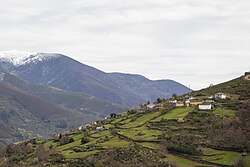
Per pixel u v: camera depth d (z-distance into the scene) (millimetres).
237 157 158500
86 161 169000
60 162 177875
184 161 160625
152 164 153125
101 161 163000
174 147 170500
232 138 173625
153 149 173250
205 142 175500
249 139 170125
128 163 156375
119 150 169875
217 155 163000
